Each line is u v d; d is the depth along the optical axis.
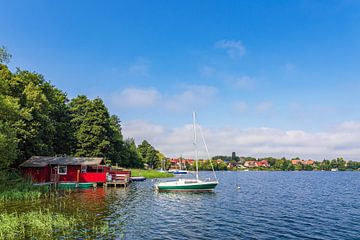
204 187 49.34
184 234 20.19
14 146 34.62
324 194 50.41
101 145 72.19
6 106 35.12
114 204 31.64
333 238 20.27
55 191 41.94
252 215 28.09
